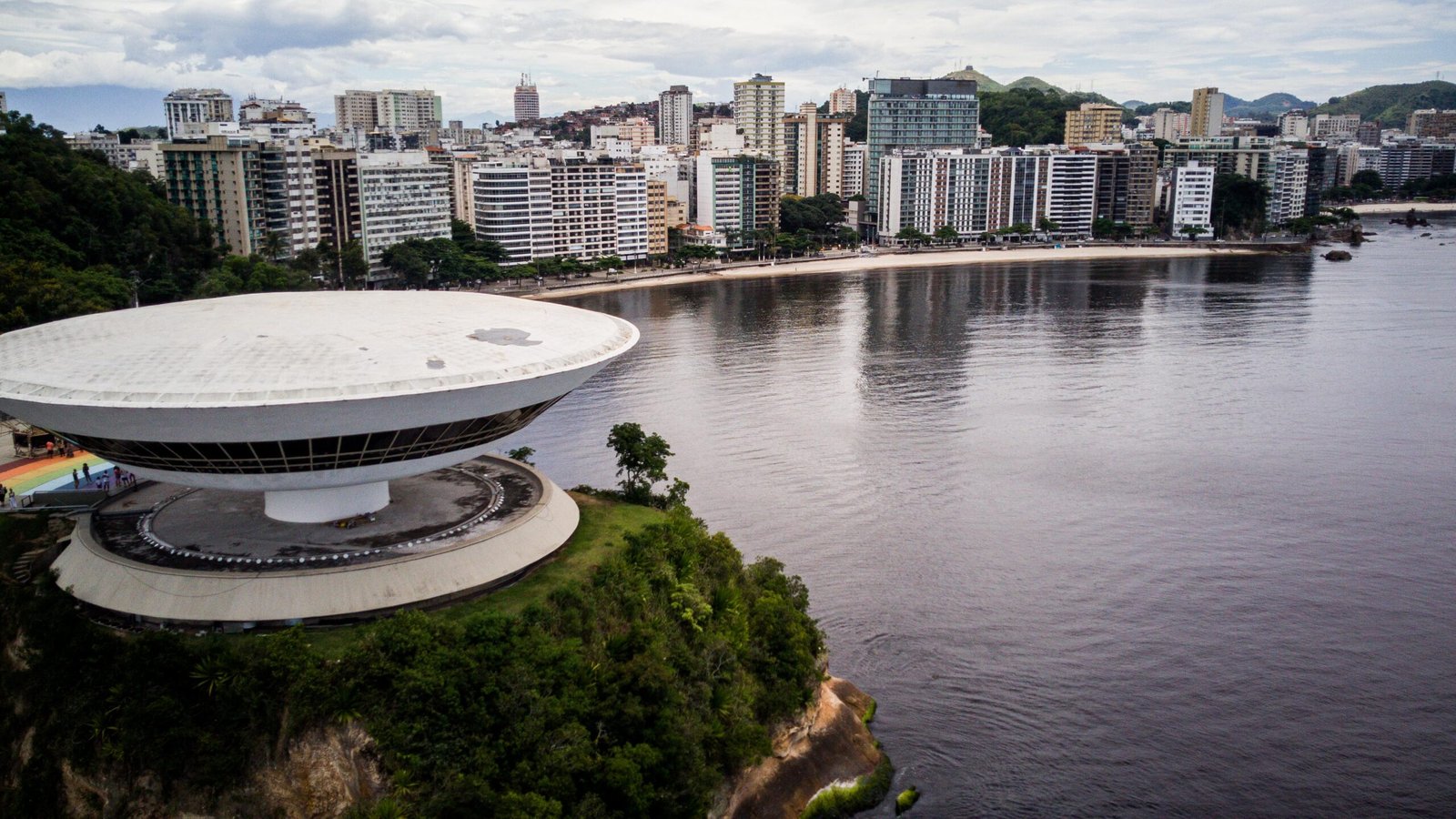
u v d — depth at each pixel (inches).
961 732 3673.7
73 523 3779.5
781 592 3922.2
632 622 3378.4
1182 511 5467.5
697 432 6737.2
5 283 6373.0
